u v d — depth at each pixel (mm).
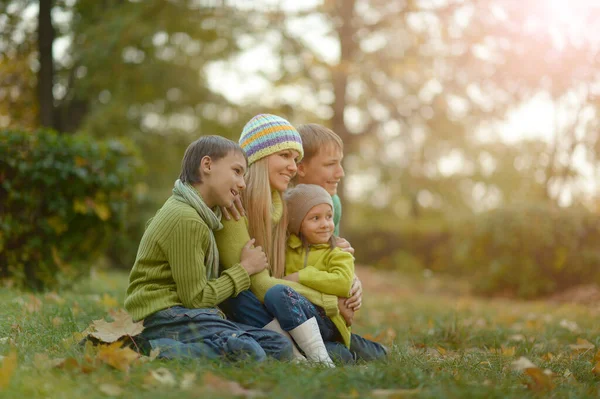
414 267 16734
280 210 3105
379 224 18172
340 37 12961
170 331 2760
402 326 4914
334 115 13445
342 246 3209
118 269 13758
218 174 2881
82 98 12953
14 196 5301
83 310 4059
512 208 10438
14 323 3219
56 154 5473
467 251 10727
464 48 12109
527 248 10102
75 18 12508
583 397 2320
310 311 2904
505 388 2328
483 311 6375
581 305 8555
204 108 15180
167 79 13727
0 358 2447
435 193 18969
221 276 2879
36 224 5520
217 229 2961
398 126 14836
